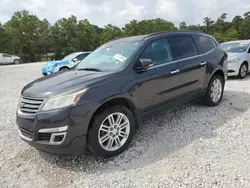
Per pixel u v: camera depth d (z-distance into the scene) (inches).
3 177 114.6
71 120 110.1
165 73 151.9
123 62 139.9
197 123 168.4
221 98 213.9
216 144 134.6
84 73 139.3
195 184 99.5
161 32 166.2
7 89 362.6
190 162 117.0
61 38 1993.1
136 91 135.4
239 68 343.6
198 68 178.9
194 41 186.5
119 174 111.4
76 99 112.0
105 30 2516.0
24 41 1740.9
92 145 118.6
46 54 1925.4
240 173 105.5
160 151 131.0
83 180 108.5
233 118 175.2
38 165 124.3
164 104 155.8
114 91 123.8
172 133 153.8
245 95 241.9
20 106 124.0
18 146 147.2
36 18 1836.9
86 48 2260.1
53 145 111.2
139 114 140.3
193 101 205.2
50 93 115.3
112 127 126.6
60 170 118.3
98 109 121.3
